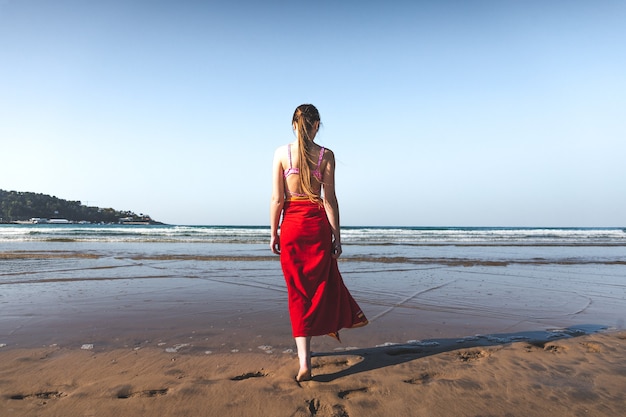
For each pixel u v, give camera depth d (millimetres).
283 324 3797
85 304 4582
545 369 2586
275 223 2691
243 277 6828
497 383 2342
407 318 4094
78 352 2887
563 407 2020
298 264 2537
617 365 2662
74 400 2064
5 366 2570
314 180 2600
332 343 3209
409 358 2840
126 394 2158
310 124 2645
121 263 8797
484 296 5328
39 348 2971
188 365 2643
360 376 2455
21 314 4062
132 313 4168
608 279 7090
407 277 7066
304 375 2361
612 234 35219
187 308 4438
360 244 18422
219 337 3338
